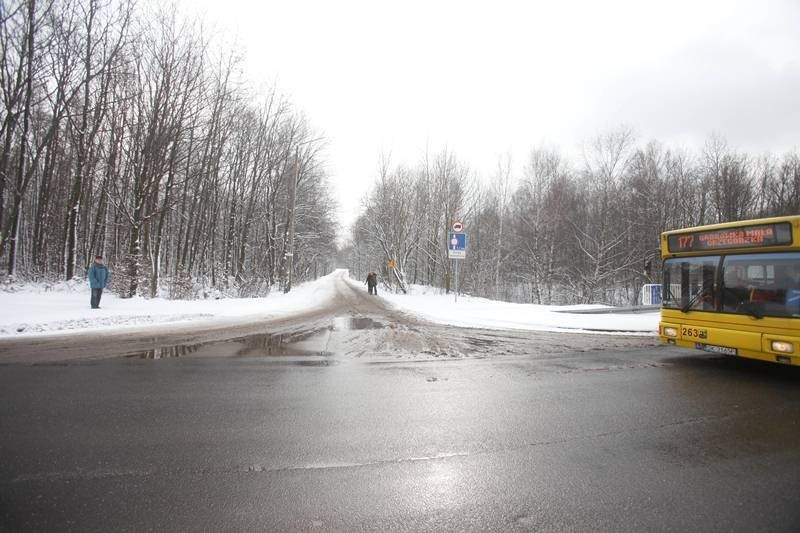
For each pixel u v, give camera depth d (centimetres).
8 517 257
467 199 3406
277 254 3544
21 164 1991
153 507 273
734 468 342
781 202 3975
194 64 2000
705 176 3825
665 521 266
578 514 273
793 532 256
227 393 525
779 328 613
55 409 457
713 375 656
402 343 917
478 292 3475
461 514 272
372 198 3447
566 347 891
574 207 3612
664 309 789
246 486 302
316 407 478
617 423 443
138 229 1830
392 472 327
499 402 508
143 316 1296
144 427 410
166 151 1917
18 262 2858
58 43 1809
